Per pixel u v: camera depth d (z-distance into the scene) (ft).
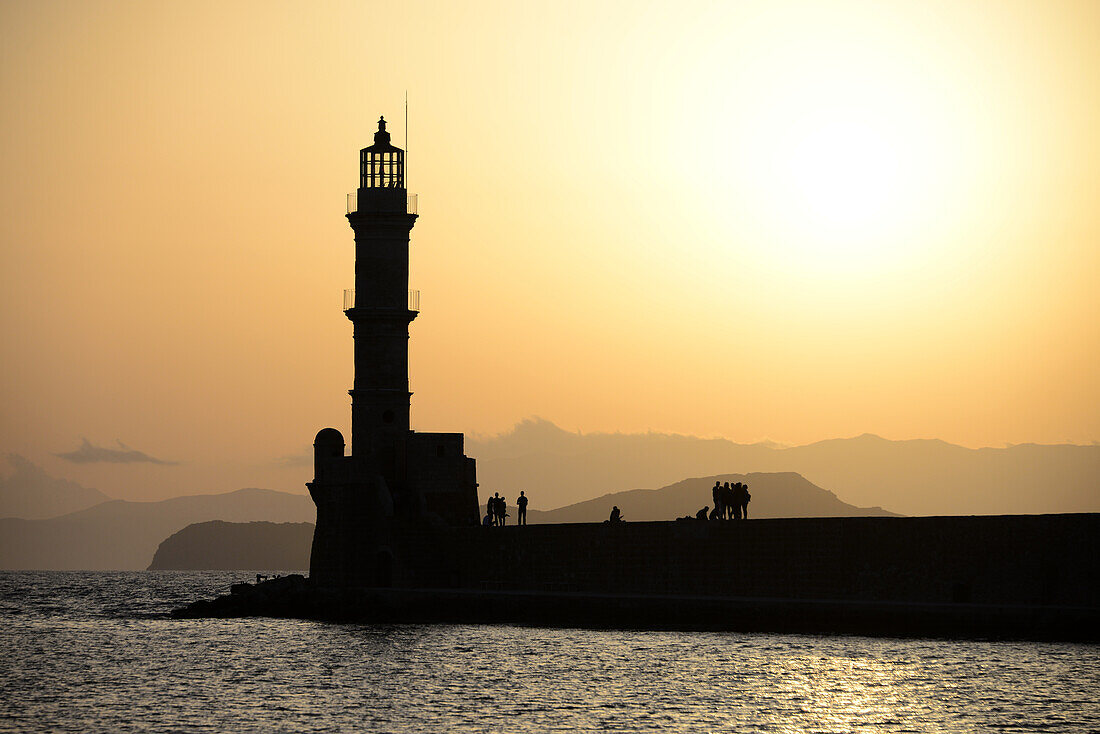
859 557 622.54
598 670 539.70
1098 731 413.80
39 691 530.68
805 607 612.29
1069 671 491.31
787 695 474.49
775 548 647.97
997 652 533.55
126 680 558.56
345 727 447.83
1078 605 565.94
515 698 489.67
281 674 565.53
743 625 630.33
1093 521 563.89
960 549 596.70
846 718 439.22
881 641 574.97
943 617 573.33
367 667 577.43
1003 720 427.74
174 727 453.17
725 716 447.83
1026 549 579.89
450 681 530.27
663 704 469.16
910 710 444.55
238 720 463.01
